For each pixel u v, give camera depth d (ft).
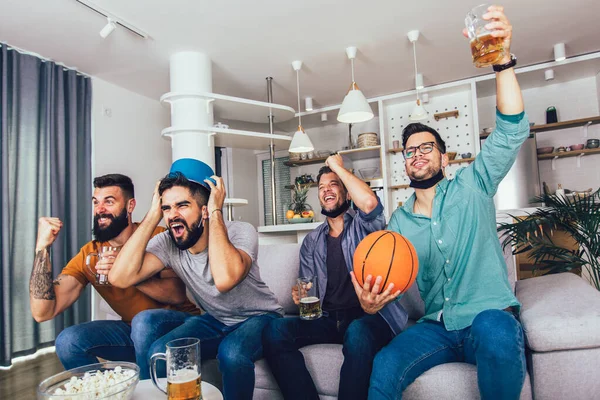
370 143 16.24
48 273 5.24
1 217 9.52
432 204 4.99
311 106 15.84
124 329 5.76
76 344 5.30
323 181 5.90
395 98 15.84
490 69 13.83
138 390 3.40
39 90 10.94
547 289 5.24
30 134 10.53
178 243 4.84
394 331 4.79
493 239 4.67
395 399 3.91
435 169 4.97
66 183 11.42
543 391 4.14
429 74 14.11
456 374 4.17
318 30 10.57
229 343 4.51
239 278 4.68
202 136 11.48
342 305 5.47
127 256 4.95
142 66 12.23
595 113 14.21
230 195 18.92
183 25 9.96
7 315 9.40
